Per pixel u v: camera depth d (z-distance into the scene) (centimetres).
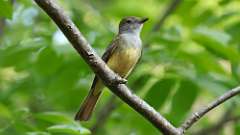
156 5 1647
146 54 1214
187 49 1214
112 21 1566
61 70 1214
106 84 749
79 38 700
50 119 941
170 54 1205
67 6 1439
